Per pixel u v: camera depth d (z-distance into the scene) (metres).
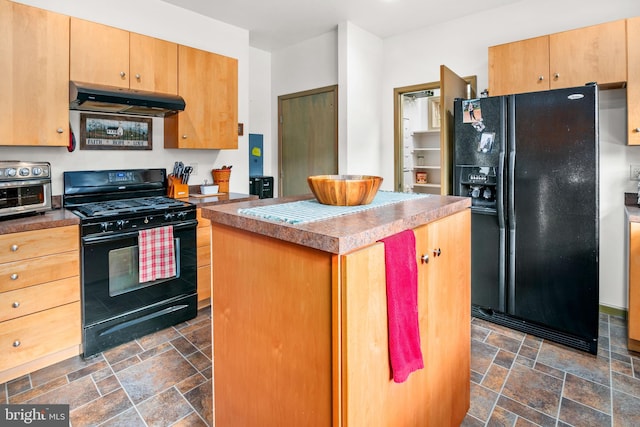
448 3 3.16
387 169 4.07
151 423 1.71
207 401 1.87
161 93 2.79
